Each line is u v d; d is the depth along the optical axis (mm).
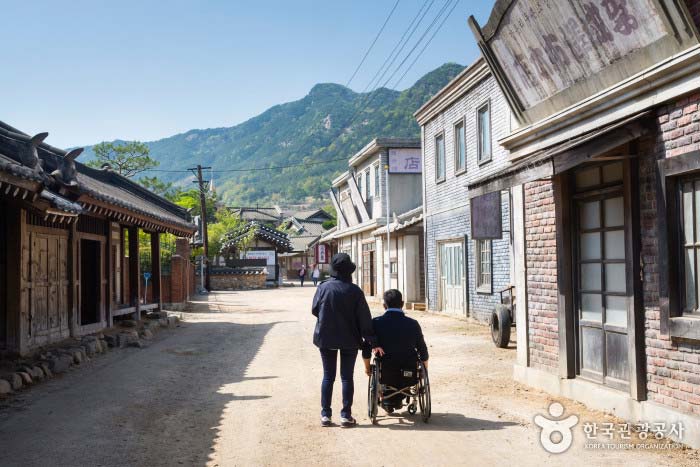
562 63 7477
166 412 7453
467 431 6441
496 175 7922
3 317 10266
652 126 6191
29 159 8727
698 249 5746
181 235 20703
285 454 5754
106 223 14914
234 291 42500
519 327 9055
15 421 6902
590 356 7535
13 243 10305
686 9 5488
